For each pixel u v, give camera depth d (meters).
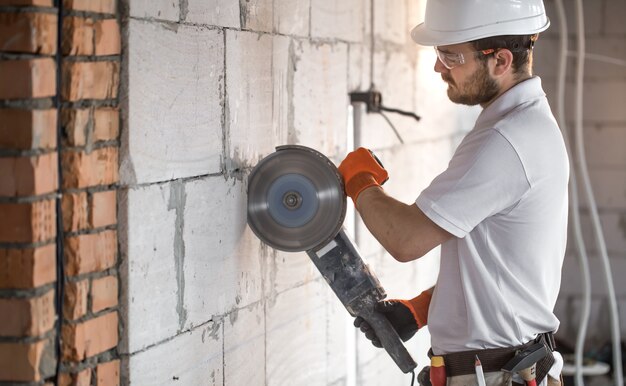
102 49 1.86
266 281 2.60
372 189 2.23
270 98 2.56
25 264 1.72
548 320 2.26
